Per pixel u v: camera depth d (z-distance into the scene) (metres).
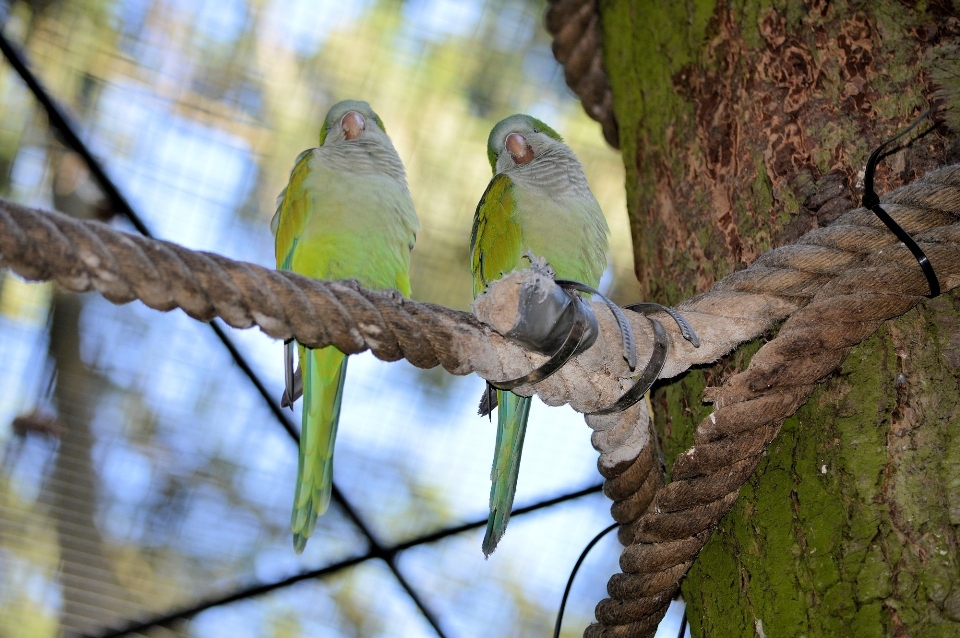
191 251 2.27
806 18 3.06
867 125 2.84
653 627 3.01
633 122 3.73
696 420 3.04
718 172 3.18
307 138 5.27
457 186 5.54
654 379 2.64
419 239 5.50
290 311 2.34
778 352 2.55
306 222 4.28
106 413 4.95
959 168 2.61
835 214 2.76
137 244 2.19
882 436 2.49
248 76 5.19
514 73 5.50
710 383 2.99
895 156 2.77
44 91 4.80
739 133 3.13
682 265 3.23
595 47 4.52
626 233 5.76
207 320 2.30
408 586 5.00
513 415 3.53
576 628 5.13
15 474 4.90
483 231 4.50
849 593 2.39
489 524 3.44
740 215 3.02
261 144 5.19
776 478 2.68
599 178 5.75
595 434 2.90
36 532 4.89
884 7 2.97
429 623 5.05
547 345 2.47
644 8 3.78
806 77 3.01
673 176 3.39
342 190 4.20
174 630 4.95
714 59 3.31
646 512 3.00
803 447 2.63
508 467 3.50
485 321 2.46
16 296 4.85
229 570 4.93
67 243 2.10
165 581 4.91
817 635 2.41
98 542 4.92
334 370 3.61
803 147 2.92
